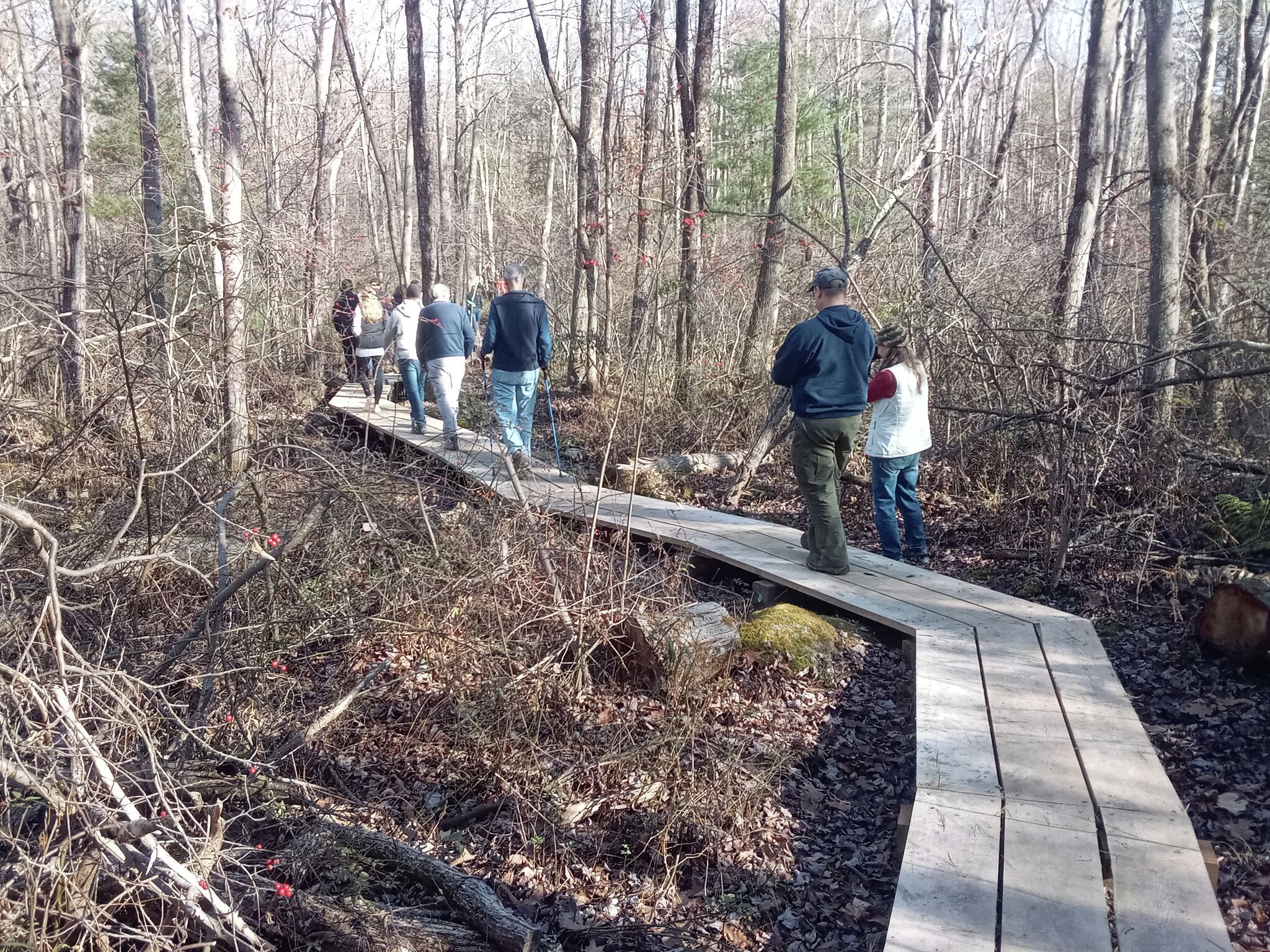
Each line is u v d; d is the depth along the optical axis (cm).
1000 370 784
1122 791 350
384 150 2875
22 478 592
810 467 569
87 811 294
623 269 1333
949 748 382
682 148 1150
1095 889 296
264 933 327
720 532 682
